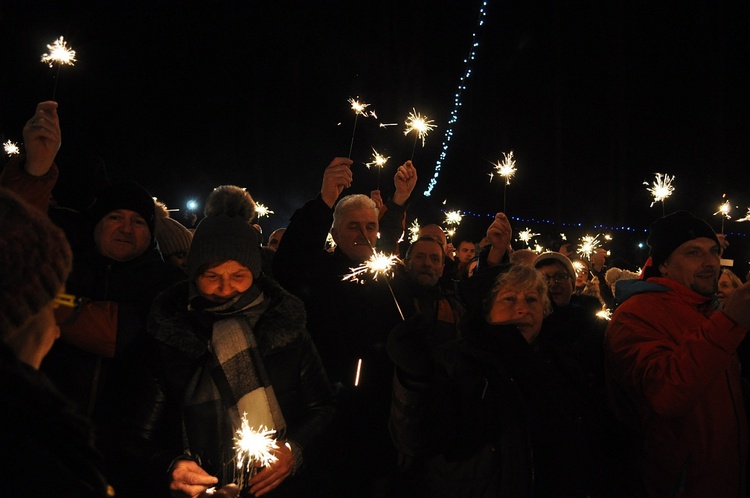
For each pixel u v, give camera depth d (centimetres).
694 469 274
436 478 258
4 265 105
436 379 255
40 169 272
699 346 259
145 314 285
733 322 255
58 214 323
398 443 246
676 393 260
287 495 268
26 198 271
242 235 276
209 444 252
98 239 314
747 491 293
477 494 250
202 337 265
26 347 114
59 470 108
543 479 255
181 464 243
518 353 267
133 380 266
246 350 260
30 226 110
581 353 329
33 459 106
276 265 334
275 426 254
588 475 266
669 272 321
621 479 294
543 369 271
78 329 272
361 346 324
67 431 110
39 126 268
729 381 288
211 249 270
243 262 272
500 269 291
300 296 329
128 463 252
